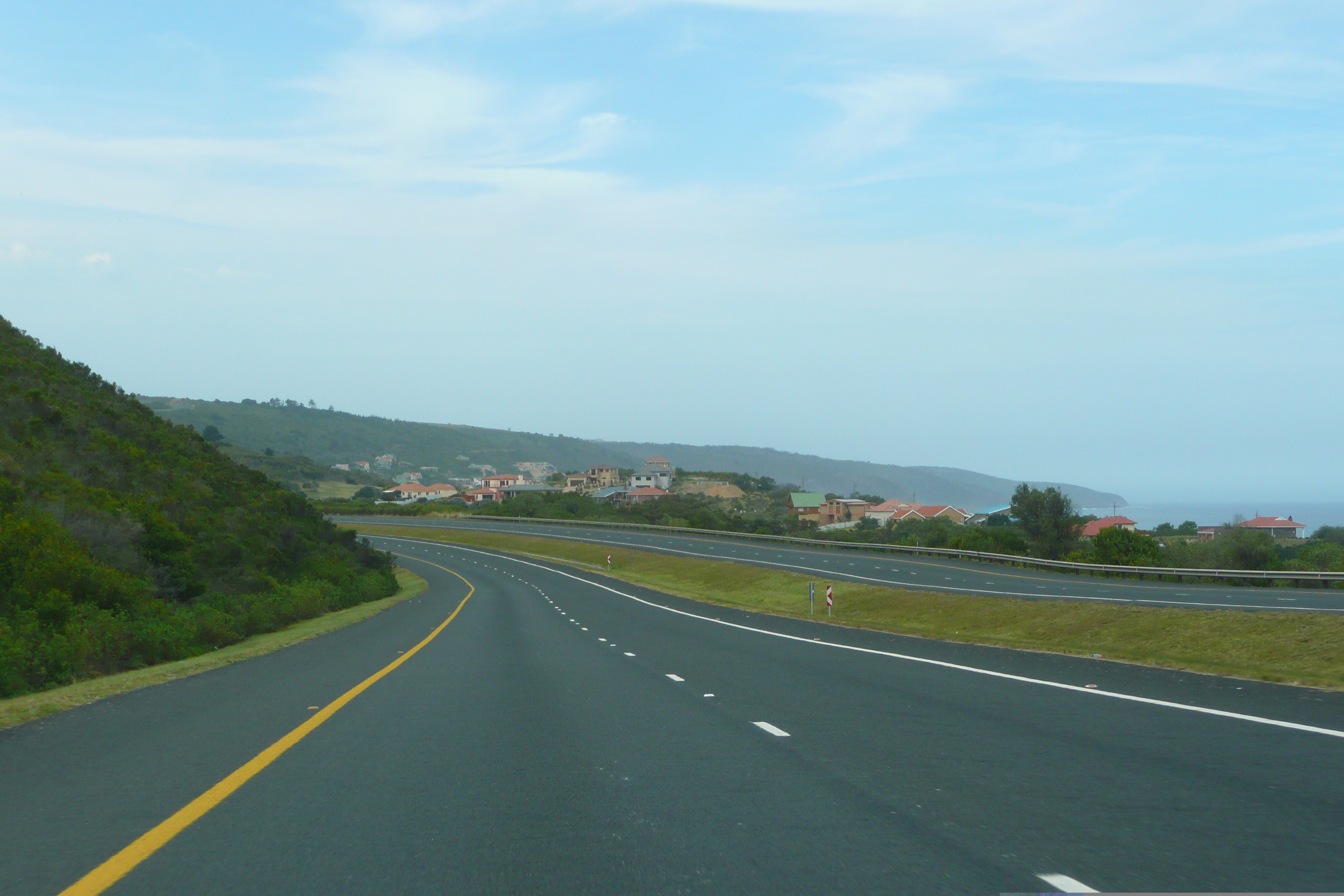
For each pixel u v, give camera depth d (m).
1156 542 72.25
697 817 6.05
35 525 25.25
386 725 9.94
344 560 57.25
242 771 7.52
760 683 13.73
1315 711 10.31
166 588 31.02
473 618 33.00
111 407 52.75
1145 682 13.14
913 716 10.34
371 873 4.91
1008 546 73.62
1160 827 5.69
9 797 6.65
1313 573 39.38
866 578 48.94
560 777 7.29
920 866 4.97
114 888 4.68
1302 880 4.69
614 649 20.23
